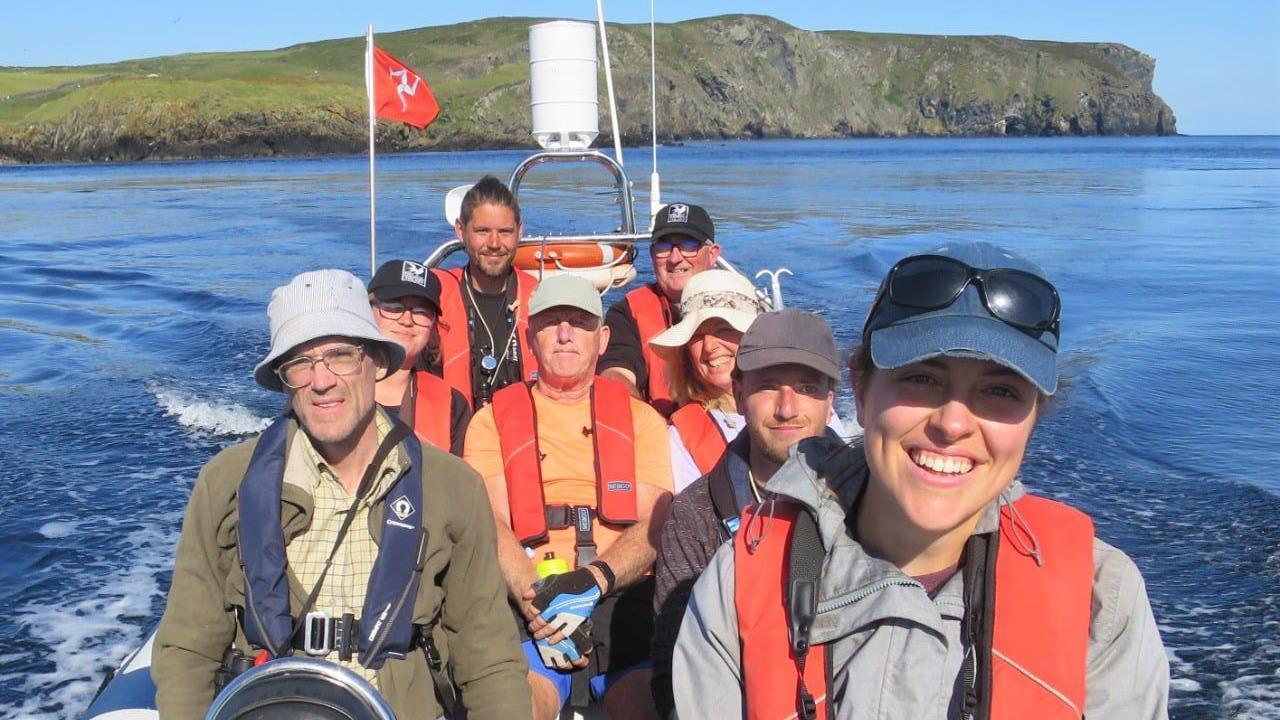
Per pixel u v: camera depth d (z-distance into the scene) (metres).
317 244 18.50
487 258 4.28
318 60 143.50
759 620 1.45
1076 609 1.33
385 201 28.73
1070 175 46.03
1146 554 4.94
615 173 5.12
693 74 154.62
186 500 5.94
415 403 3.50
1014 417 1.29
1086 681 1.34
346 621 1.96
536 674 2.79
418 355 3.80
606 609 2.97
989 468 1.31
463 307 4.29
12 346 10.29
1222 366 8.70
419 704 2.01
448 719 2.14
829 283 13.07
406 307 3.55
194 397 8.13
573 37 5.09
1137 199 30.61
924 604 1.33
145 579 4.88
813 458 1.51
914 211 25.02
